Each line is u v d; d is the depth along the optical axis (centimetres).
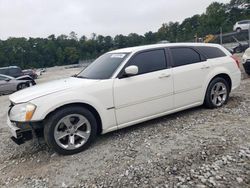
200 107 653
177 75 564
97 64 583
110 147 472
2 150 532
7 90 1605
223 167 371
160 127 543
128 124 516
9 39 10269
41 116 435
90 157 443
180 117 593
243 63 1058
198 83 598
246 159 386
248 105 643
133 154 435
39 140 481
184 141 461
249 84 905
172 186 341
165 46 574
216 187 330
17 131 450
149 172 378
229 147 424
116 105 497
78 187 364
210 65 619
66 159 447
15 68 2052
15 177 416
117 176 378
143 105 526
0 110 971
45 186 378
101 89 483
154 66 545
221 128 504
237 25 3581
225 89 646
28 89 509
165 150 435
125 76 509
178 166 384
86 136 470
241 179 342
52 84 508
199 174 360
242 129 491
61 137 452
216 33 4288
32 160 466
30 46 10381
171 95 559
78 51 10700
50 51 10519
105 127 491
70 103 455
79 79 529
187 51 600
